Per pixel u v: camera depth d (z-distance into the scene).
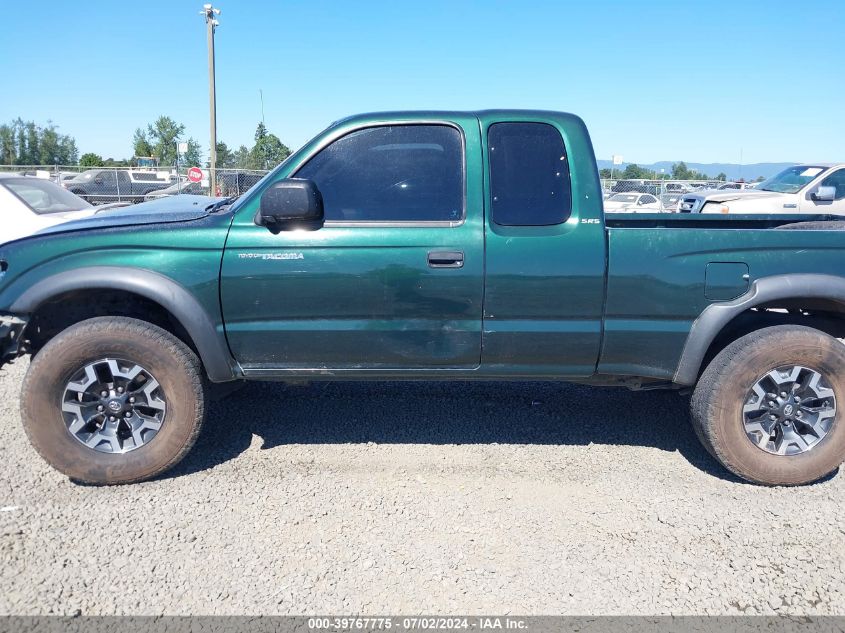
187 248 3.33
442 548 2.96
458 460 3.81
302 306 3.40
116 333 3.32
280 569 2.80
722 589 2.71
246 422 4.30
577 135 3.46
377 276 3.36
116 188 22.89
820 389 3.48
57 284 3.28
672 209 22.44
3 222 7.12
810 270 3.43
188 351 3.44
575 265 3.37
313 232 3.36
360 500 3.35
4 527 3.06
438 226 3.39
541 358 3.53
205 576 2.75
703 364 3.67
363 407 4.58
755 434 3.52
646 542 3.04
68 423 3.38
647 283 3.40
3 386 4.89
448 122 3.46
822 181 12.08
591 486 3.54
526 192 3.43
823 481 3.64
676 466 3.79
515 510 3.29
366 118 3.47
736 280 3.40
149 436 3.46
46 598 2.59
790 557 2.93
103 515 3.18
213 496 3.37
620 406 4.69
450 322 3.44
